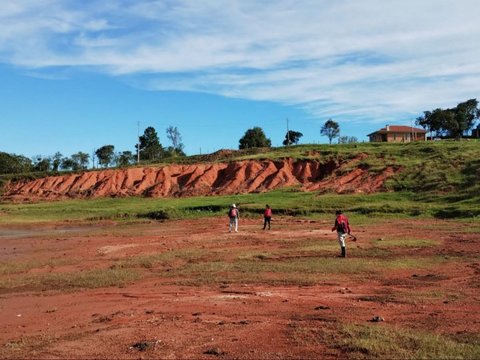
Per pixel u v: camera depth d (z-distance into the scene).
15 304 12.28
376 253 19.38
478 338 8.08
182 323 9.44
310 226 31.73
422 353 7.19
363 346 7.47
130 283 14.80
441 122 98.88
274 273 15.46
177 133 122.19
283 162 63.22
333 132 108.19
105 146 116.69
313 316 9.80
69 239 29.42
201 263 18.19
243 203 46.03
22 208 56.34
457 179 43.84
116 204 56.06
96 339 8.55
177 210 44.88
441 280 14.00
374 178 49.50
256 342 8.02
